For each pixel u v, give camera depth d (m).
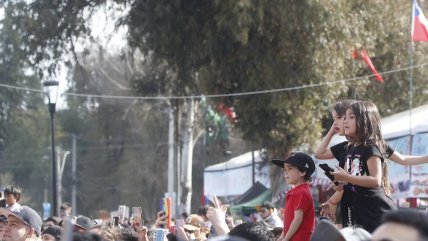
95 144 92.50
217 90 38.16
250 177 43.62
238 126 38.50
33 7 39.38
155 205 83.12
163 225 18.53
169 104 45.34
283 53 36.53
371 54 38.72
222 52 37.34
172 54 38.66
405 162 10.55
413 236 5.13
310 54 36.09
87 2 39.44
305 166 11.34
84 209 93.25
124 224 15.66
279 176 37.81
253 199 39.53
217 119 46.91
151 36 38.22
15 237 12.47
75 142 91.19
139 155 78.25
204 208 22.03
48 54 39.84
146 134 73.56
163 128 72.75
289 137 37.34
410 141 26.84
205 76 38.38
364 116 10.06
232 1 35.34
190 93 40.91
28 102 79.50
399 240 5.13
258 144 38.00
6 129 77.75
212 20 36.97
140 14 38.12
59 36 39.75
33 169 92.31
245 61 37.25
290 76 36.69
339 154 10.82
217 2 35.53
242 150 67.38
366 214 9.98
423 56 42.41
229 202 47.31
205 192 49.75
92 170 92.50
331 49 36.28
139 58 46.34
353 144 10.35
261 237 8.12
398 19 40.12
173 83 41.34
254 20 35.75
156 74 41.47
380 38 39.84
